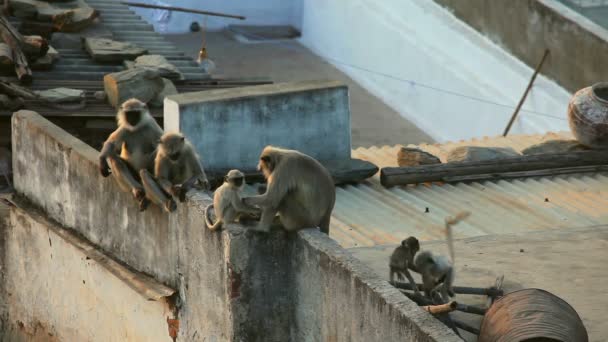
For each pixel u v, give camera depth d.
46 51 17.83
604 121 15.42
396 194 13.70
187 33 39.34
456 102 28.25
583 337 8.24
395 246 11.24
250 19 40.16
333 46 36.22
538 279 10.29
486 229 12.30
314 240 8.98
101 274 11.86
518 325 8.03
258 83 18.17
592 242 11.48
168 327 10.63
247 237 9.14
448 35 29.05
